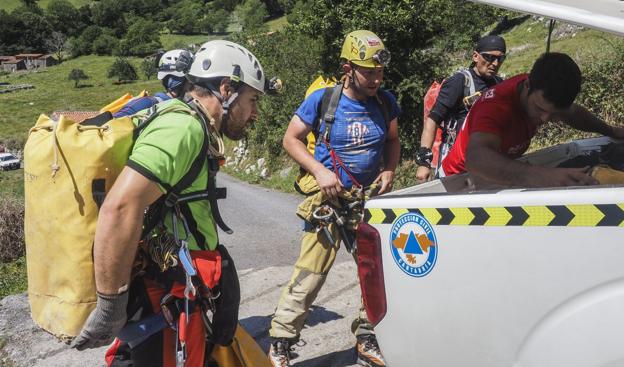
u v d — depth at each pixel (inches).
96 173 83.4
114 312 83.0
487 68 163.6
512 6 79.0
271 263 283.9
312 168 131.6
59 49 4261.8
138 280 92.7
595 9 76.3
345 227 134.1
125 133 85.2
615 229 69.9
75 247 83.7
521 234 76.1
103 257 80.7
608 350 70.1
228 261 100.4
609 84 319.6
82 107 2684.5
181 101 91.7
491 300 78.9
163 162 83.4
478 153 100.5
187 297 89.0
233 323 100.4
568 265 72.8
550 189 75.7
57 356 164.7
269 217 396.8
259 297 190.4
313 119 135.6
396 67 458.6
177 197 88.7
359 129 133.6
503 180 97.1
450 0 470.6
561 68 97.9
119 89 3085.6
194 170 88.7
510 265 77.0
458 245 81.3
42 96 2994.6
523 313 76.4
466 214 80.6
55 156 83.8
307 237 136.7
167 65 106.2
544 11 76.4
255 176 687.1
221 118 96.8
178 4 5108.3
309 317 171.3
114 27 4913.9
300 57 672.4
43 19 4722.0
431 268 84.3
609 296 70.1
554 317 74.2
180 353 89.4
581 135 243.6
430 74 460.4
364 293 94.5
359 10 455.2
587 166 108.2
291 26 529.7
